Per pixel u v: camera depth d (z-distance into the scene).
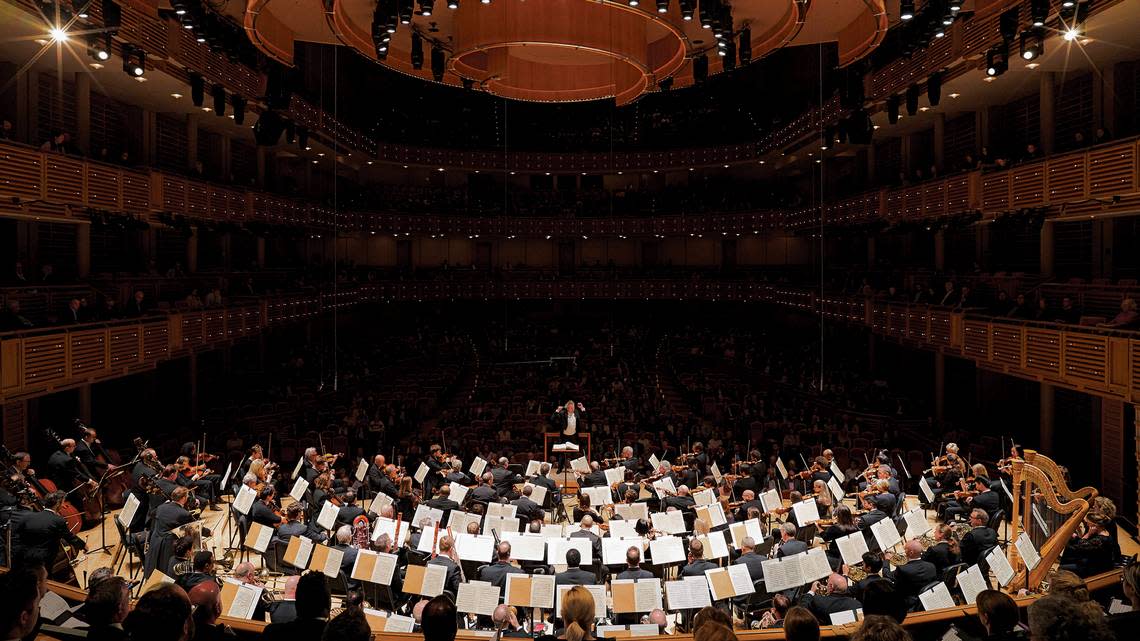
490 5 15.24
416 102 48.78
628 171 46.47
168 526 12.43
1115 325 15.93
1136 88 19.16
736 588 10.28
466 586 10.02
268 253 36.94
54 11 15.91
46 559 10.89
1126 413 18.92
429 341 44.62
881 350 35.25
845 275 34.44
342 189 43.47
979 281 24.53
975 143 26.17
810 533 14.21
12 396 15.23
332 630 4.71
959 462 17.75
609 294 46.84
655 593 10.12
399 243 48.97
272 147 35.12
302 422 26.23
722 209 43.81
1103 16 15.92
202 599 6.30
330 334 42.06
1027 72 21.00
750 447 24.19
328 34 17.73
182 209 23.31
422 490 17.86
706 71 18.70
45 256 21.08
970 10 19.28
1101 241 20.58
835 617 9.25
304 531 13.34
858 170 36.16
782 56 45.88
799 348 39.47
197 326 23.19
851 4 15.59
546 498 18.33
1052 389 22.58
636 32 15.93
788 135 37.25
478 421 27.33
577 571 11.06
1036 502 13.34
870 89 26.84
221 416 27.05
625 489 17.16
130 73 18.61
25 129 19.77
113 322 18.77
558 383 33.50
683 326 48.28
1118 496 19.00
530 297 46.78
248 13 14.07
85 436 16.56
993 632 5.29
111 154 24.16
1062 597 4.40
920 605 10.20
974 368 27.41
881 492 15.83
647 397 31.34
